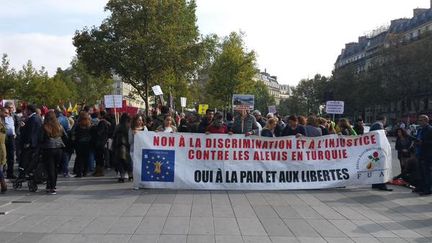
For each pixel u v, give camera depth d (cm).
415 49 6556
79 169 1515
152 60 3825
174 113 1922
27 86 6825
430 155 1252
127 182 1380
